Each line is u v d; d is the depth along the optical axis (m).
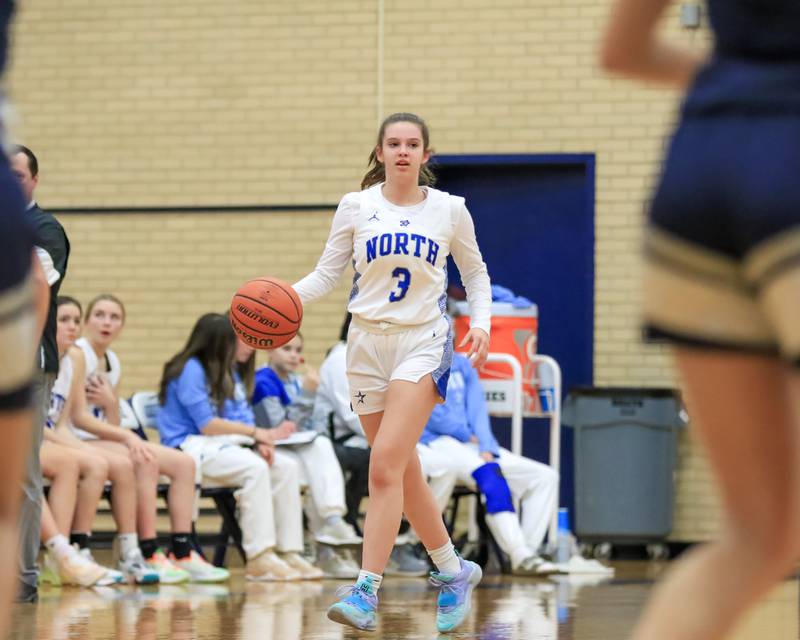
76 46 29.95
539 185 29.31
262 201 29.39
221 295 29.44
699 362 4.69
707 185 4.41
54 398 20.11
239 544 21.88
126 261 29.69
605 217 28.61
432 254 13.38
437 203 13.66
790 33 4.43
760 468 4.76
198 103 29.62
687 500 27.73
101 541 28.20
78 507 19.83
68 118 29.92
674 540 27.66
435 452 22.20
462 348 13.99
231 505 22.03
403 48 29.17
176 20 29.72
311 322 29.17
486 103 28.97
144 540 20.36
